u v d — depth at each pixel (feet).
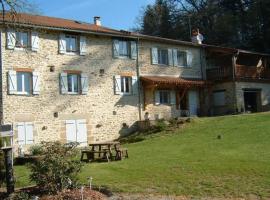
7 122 78.43
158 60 104.94
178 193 40.57
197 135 79.15
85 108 89.51
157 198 39.06
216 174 46.68
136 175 48.78
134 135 92.43
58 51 86.99
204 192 40.50
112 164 57.57
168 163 54.80
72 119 87.30
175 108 105.60
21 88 81.56
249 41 151.33
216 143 68.59
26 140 80.48
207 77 115.34
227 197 38.75
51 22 88.99
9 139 44.96
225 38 155.43
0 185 46.68
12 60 80.28
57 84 86.07
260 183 42.24
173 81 100.78
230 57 114.01
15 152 78.48
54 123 84.64
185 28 168.04
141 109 98.84
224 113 112.16
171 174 48.03
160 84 99.14
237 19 154.61
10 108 79.20
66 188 41.14
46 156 41.65
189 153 61.87
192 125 89.56
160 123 91.20
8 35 79.66
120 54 97.25
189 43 110.73
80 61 89.97
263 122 81.66
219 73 113.19
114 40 95.91
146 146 75.51
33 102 82.23
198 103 111.55
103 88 92.94
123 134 94.73
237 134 74.18
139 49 100.83
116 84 94.89
